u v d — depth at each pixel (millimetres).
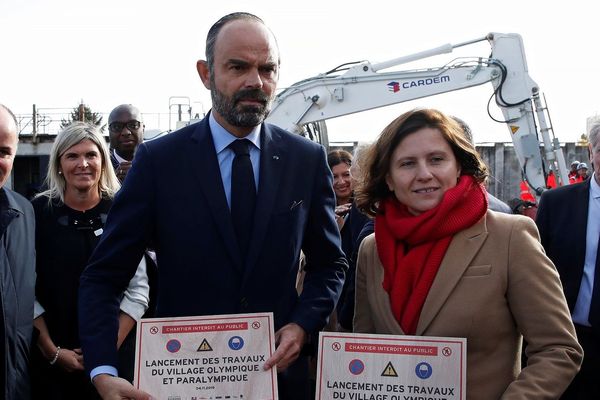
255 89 2412
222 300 2490
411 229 2344
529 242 2295
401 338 2230
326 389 2258
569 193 3844
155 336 2311
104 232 2576
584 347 3570
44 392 3504
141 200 2537
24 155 18688
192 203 2508
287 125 9539
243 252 2510
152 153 2568
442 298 2291
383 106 9336
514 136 8977
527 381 2146
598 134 3686
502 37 9016
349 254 4605
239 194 2529
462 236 2336
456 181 2418
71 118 18312
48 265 3559
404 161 2395
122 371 3582
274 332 2502
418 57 9250
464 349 2178
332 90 9438
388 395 2215
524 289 2244
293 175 2625
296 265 2611
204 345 2314
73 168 3656
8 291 2955
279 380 2621
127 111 5734
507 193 15438
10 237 3061
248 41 2396
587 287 3633
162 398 2283
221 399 2303
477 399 2242
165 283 2549
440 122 2396
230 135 2564
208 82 2586
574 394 3564
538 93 8977
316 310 2580
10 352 2939
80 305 2510
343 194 5156
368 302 2566
